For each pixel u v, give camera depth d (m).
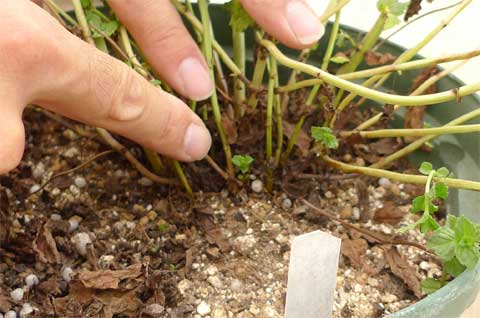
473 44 0.42
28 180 0.32
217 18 0.35
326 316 0.24
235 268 0.29
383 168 0.32
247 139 0.32
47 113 0.33
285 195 0.31
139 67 0.29
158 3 0.27
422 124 0.32
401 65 0.28
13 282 0.28
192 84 0.28
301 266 0.22
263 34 0.30
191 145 0.28
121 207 0.31
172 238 0.30
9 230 0.29
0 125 0.23
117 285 0.27
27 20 0.23
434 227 0.25
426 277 0.28
